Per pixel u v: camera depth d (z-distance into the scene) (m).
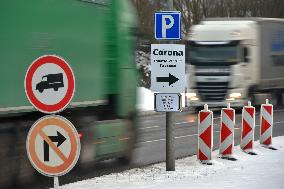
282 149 27.77
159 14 22.05
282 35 58.97
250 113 26.42
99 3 22.97
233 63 49.62
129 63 25.11
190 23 92.25
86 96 21.97
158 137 35.84
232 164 23.33
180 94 21.95
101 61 23.02
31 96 15.38
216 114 51.91
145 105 57.75
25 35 18.77
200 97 50.25
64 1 20.77
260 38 54.06
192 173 21.22
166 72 21.94
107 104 23.52
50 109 15.39
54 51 20.12
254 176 20.27
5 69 17.91
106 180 19.84
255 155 25.80
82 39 21.80
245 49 50.66
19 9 18.55
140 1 66.94
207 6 94.62
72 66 21.12
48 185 20.14
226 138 24.69
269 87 56.22
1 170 18.56
